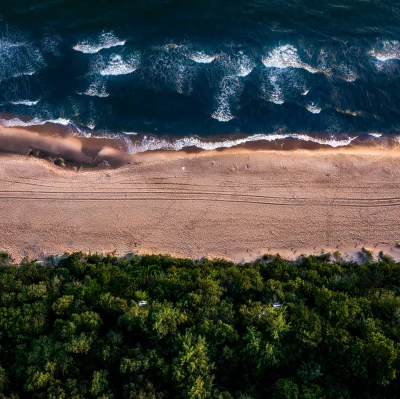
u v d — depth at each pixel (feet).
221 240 175.94
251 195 182.80
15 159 185.68
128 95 196.95
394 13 212.43
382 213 181.68
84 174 184.34
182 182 184.14
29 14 205.05
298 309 143.84
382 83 203.00
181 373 127.03
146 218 177.88
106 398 123.34
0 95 194.80
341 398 127.24
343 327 139.74
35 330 140.05
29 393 128.77
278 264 167.02
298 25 209.05
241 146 192.75
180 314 141.18
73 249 172.55
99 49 201.26
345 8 213.05
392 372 128.36
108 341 135.54
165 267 166.20
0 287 152.25
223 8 210.38
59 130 191.83
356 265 169.89
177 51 201.98
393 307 146.00
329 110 198.90
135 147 191.21
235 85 198.90
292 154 191.72
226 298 152.25
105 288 154.61
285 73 201.46
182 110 196.34
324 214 180.86
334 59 204.95
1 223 174.70
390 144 195.72
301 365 133.90
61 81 197.47
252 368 135.03
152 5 209.97
